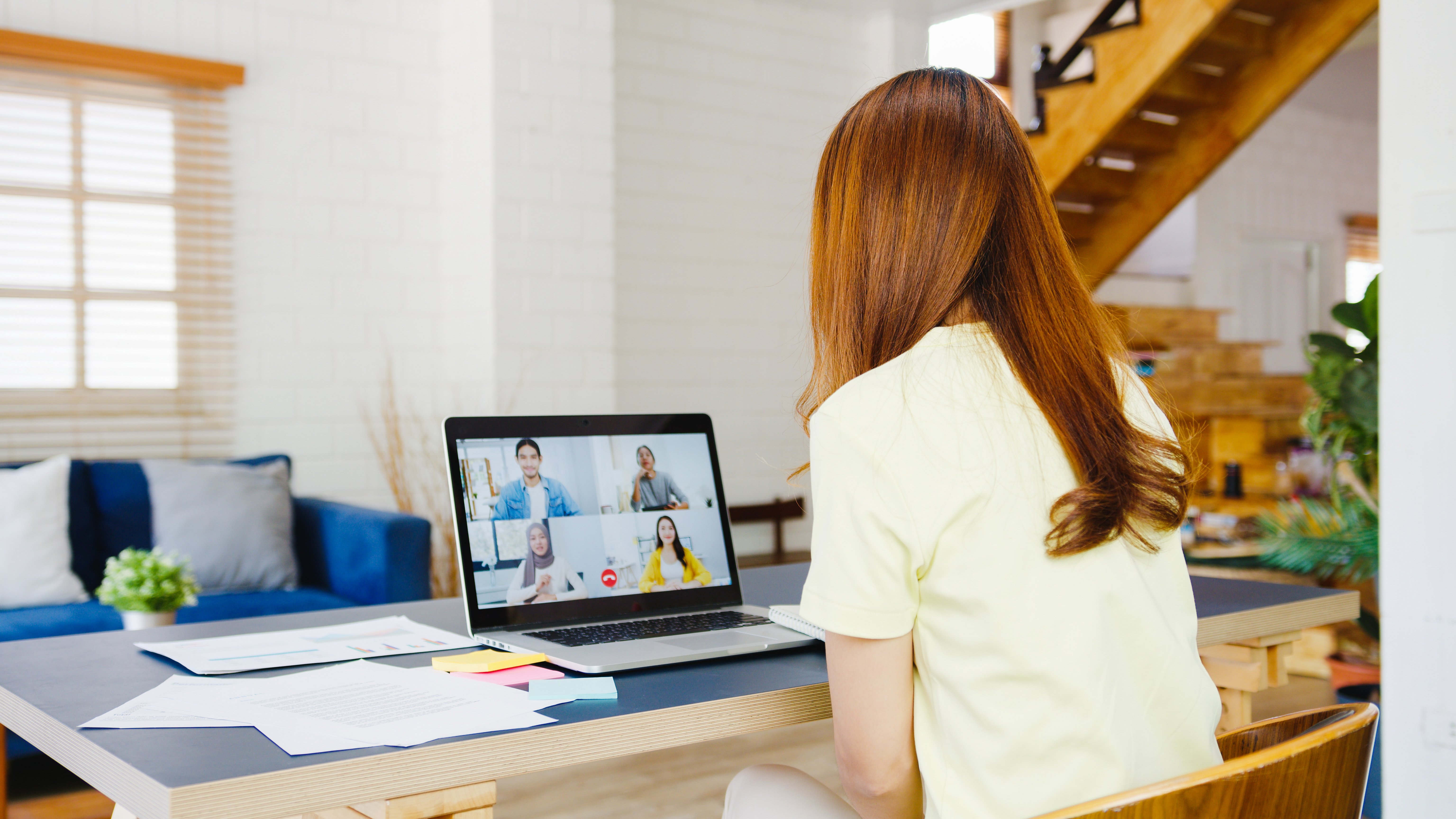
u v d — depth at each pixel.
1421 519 1.80
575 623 1.32
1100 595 0.83
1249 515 5.48
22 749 2.65
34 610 2.89
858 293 0.93
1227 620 1.30
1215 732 0.97
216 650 1.18
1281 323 8.76
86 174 3.74
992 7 5.43
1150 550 0.88
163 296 3.87
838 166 0.95
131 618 2.60
